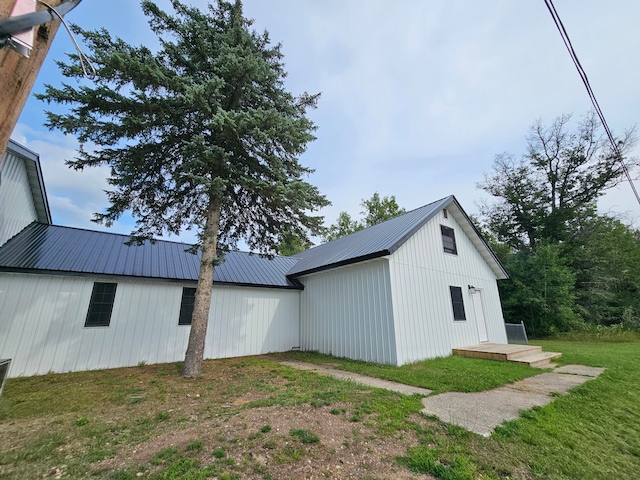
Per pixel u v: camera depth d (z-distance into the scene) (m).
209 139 7.07
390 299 8.12
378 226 12.45
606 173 20.62
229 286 10.27
